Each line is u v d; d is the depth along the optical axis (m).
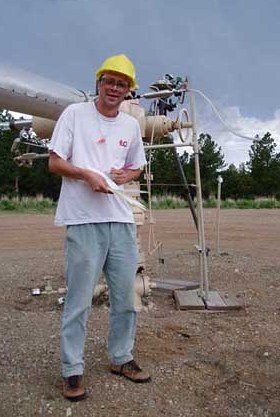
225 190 39.88
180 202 24.91
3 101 4.41
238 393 3.41
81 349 3.33
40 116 4.89
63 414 3.12
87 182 3.19
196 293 5.68
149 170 5.32
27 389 3.40
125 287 3.42
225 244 10.93
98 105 3.29
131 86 3.29
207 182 37.78
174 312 5.19
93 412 3.15
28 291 6.12
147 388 3.43
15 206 22.83
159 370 3.69
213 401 3.31
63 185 3.29
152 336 4.37
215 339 4.36
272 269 7.58
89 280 3.29
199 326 4.70
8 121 5.84
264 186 42.41
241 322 4.85
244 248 10.23
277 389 3.48
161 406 3.23
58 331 4.46
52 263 8.09
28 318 4.89
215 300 5.42
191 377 3.61
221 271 7.37
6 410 3.14
